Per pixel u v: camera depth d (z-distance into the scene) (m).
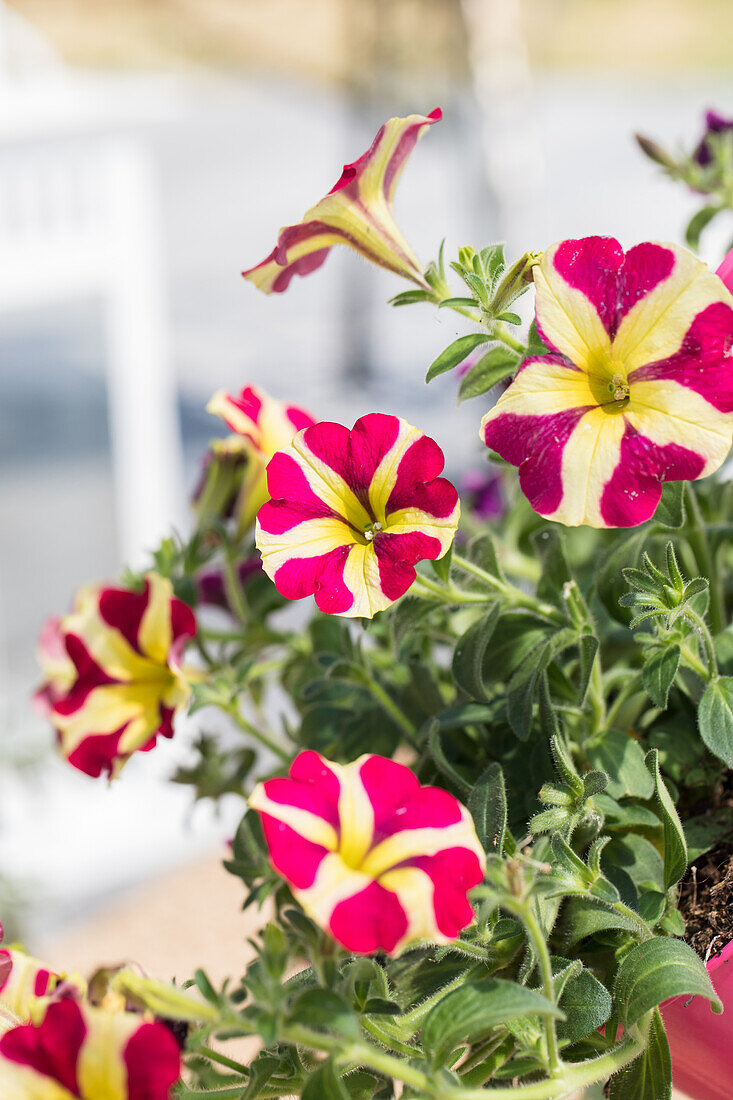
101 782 2.40
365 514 0.55
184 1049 0.52
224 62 4.73
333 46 4.50
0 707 1.99
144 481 2.82
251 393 0.66
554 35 5.81
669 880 0.55
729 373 0.52
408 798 0.50
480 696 0.58
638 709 0.62
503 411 0.53
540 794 0.54
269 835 0.49
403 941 0.48
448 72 4.17
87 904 1.96
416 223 5.04
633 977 0.52
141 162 2.56
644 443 0.52
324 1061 0.49
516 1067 0.53
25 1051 0.48
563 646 0.58
